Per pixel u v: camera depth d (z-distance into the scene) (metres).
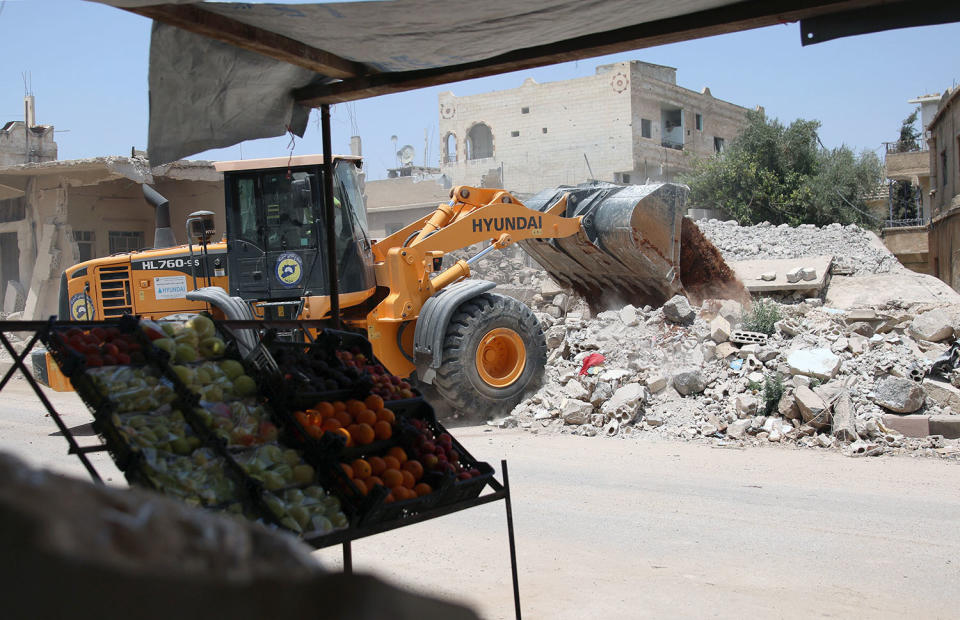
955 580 4.82
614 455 8.40
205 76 4.40
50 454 8.77
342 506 3.32
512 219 11.53
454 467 3.84
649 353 10.99
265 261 9.81
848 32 3.62
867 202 38.94
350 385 3.77
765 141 37.59
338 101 4.93
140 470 2.92
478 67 4.49
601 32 4.07
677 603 4.48
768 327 10.97
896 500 6.57
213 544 1.05
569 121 44.34
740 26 3.77
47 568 0.94
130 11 3.44
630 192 12.75
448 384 9.92
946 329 10.16
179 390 3.19
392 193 36.12
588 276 13.66
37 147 26.47
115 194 22.72
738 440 8.87
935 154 29.30
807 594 4.61
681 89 45.50
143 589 0.96
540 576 5.00
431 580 4.97
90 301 11.12
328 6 3.67
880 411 8.86
